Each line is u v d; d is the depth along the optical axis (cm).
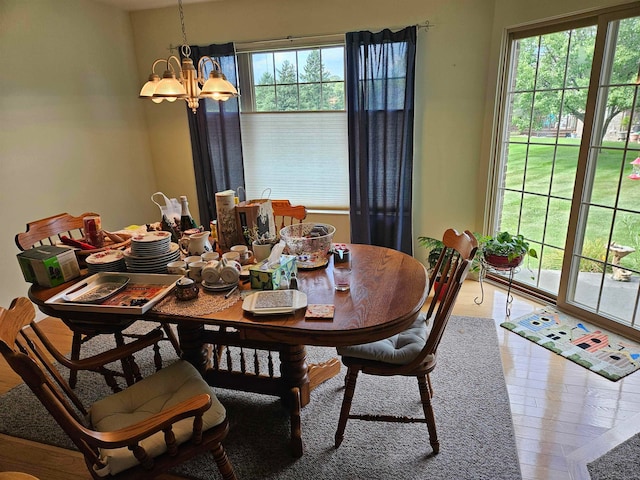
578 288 291
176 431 131
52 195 323
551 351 251
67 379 235
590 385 220
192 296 162
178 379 161
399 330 147
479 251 313
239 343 192
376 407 207
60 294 164
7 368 250
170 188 429
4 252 292
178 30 377
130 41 388
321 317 145
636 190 245
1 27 279
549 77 286
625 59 240
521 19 284
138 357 257
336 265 198
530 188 313
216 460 138
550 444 182
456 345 259
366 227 365
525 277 333
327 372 227
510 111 317
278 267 170
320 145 377
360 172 352
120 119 382
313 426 196
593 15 250
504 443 182
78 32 335
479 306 311
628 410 202
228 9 360
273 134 384
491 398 211
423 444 184
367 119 340
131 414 144
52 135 319
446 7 313
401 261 202
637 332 258
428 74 329
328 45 346
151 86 213
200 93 209
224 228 213
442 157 345
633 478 164
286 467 174
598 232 271
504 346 258
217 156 389
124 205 394
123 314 153
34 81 303
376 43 322
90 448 119
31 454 185
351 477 169
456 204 353
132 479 123
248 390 199
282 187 399
